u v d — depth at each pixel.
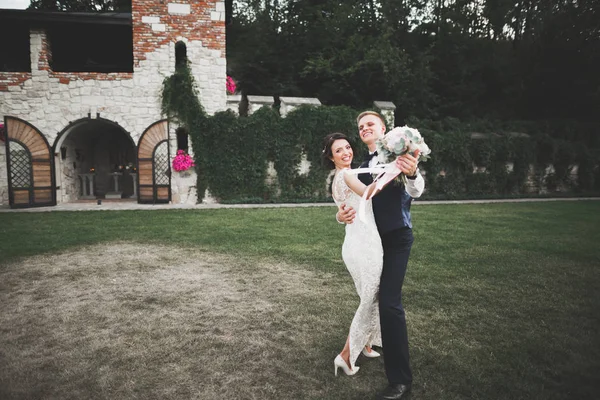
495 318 3.39
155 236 6.80
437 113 19.67
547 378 2.45
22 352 2.81
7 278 4.55
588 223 8.35
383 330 2.29
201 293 4.06
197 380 2.45
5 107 11.41
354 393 2.32
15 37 12.86
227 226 7.75
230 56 20.97
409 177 2.24
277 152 12.49
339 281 4.43
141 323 3.32
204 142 12.05
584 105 20.23
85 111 11.70
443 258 5.34
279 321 3.35
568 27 19.88
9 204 10.98
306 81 19.50
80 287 4.25
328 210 10.23
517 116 21.56
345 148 2.53
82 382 2.42
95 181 14.74
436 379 2.45
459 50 22.00
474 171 14.66
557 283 4.33
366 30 20.55
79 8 21.64
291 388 2.37
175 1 11.74
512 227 7.76
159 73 11.85
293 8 22.22
